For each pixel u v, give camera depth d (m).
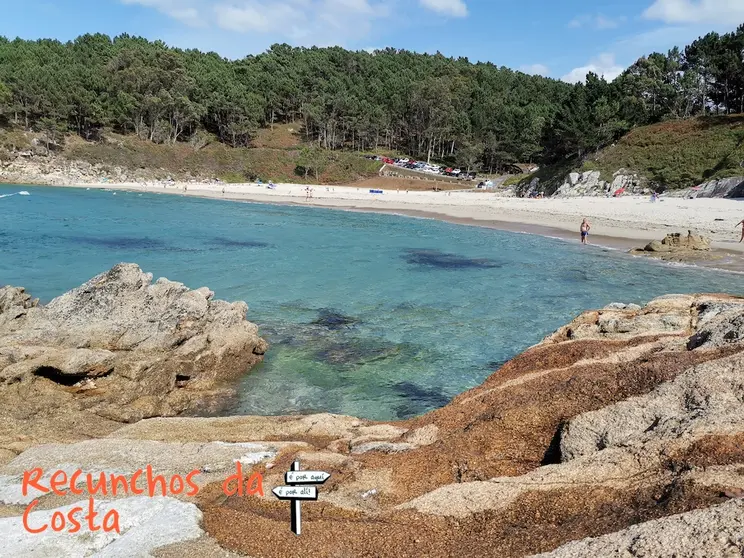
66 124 127.44
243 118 143.25
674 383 9.98
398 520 7.58
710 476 6.80
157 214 67.44
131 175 122.00
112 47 172.62
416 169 139.62
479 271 34.28
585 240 46.06
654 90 104.62
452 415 11.94
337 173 131.25
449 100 154.88
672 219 55.75
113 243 43.75
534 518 7.21
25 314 18.22
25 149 117.62
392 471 9.55
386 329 22.72
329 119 151.75
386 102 165.75
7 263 33.97
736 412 8.48
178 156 132.50
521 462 9.57
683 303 18.08
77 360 15.64
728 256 37.41
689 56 110.62
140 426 12.73
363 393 17.08
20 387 15.13
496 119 150.38
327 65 188.75
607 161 87.75
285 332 22.33
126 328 17.98
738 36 98.75
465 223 60.41
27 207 68.69
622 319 16.39
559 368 13.43
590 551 5.77
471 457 9.84
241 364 18.72
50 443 12.32
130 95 136.25
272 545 6.96
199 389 17.34
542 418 10.61
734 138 78.88
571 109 100.19
